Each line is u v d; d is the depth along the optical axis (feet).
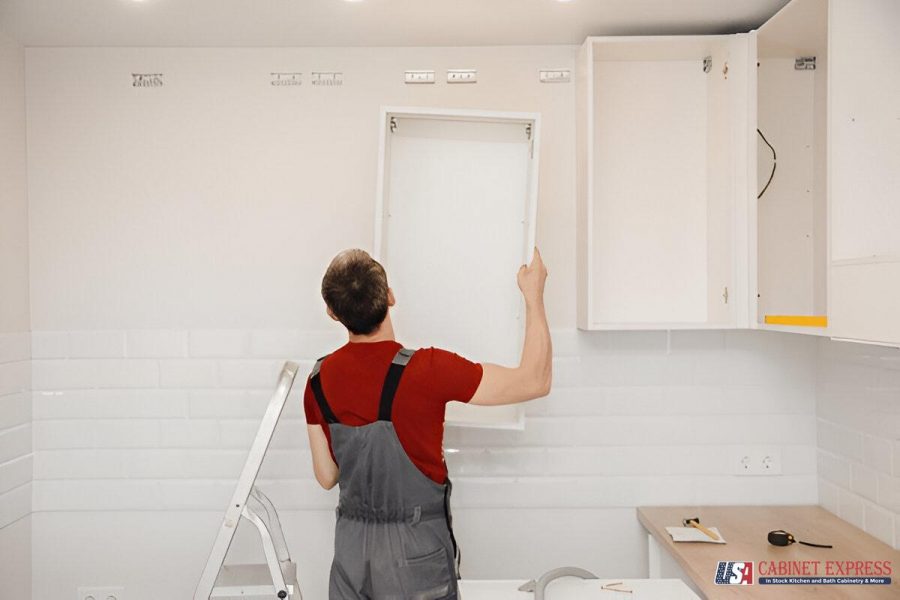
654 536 8.32
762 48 8.51
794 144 8.82
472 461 9.09
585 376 9.09
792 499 9.10
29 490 9.04
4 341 8.57
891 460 7.48
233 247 9.16
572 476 9.09
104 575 9.09
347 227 9.16
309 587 9.02
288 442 9.07
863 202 6.11
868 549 7.41
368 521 6.48
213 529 9.08
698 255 9.05
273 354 9.11
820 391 9.00
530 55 9.13
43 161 9.14
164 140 9.14
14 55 8.88
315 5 7.87
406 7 7.94
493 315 8.25
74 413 9.12
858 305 5.77
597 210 9.02
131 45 9.08
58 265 9.14
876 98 6.10
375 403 6.39
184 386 9.12
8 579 8.62
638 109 9.06
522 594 6.47
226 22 8.35
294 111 9.16
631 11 8.04
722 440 9.11
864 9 6.10
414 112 7.74
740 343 9.12
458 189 8.26
